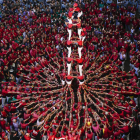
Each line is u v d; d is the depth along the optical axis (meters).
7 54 23.64
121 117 17.80
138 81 22.30
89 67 22.91
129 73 22.00
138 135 17.12
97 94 19.84
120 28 26.83
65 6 29.19
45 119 17.34
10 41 25.22
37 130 16.36
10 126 17.73
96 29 26.55
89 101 19.17
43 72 22.28
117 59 23.91
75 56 19.12
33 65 22.97
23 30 26.86
